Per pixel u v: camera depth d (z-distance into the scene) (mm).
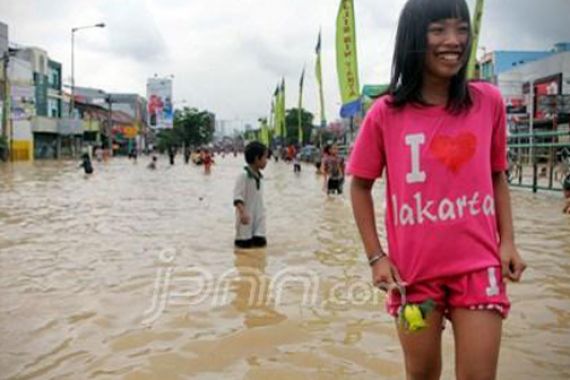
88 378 3908
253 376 3922
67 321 5066
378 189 18375
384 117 2713
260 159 8586
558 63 39156
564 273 6695
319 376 3914
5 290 6074
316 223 11289
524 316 5082
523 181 20938
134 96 107688
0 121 48094
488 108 2670
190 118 106625
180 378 3902
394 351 4336
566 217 11727
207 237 9492
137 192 18906
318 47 31062
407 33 2641
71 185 21938
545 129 38750
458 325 2580
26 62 53125
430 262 2590
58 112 66375
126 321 5074
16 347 4461
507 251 2672
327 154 18859
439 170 2572
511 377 3840
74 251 8250
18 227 10641
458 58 2580
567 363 4059
